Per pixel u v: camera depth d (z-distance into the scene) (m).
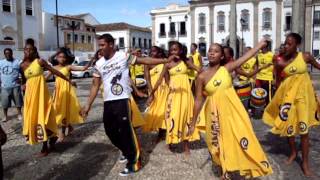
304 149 5.29
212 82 4.32
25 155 6.37
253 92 8.76
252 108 8.94
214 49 4.31
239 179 4.90
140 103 11.34
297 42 5.31
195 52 11.48
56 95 7.19
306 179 5.08
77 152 6.50
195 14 54.81
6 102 9.36
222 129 4.32
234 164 4.30
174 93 6.12
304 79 5.32
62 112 7.14
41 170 5.60
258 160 4.27
